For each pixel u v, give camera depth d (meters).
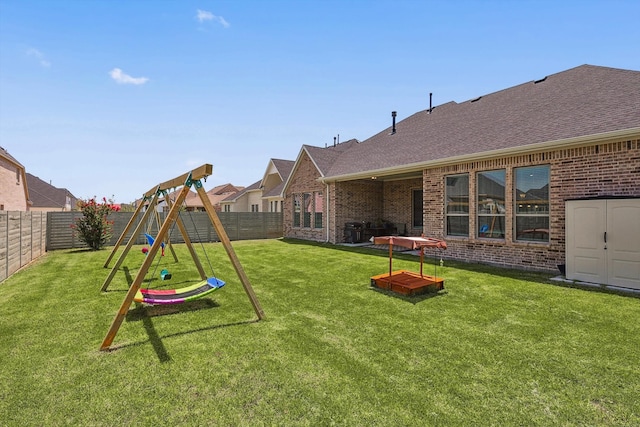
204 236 17.11
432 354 3.66
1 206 17.95
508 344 3.90
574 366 3.38
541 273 7.83
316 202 16.06
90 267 9.34
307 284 6.98
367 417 2.59
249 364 3.45
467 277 7.48
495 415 2.62
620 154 6.74
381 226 15.28
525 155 8.23
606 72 9.59
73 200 45.66
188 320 4.81
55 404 2.79
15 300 5.92
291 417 2.60
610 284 6.50
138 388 3.02
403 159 11.78
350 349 3.79
